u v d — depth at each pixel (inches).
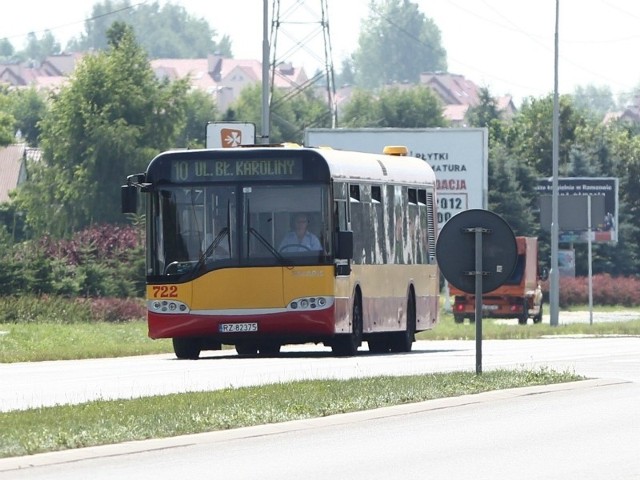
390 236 3361.2
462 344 3902.6
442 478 1300.4
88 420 1614.2
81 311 5182.1
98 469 1344.7
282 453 1461.6
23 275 5477.4
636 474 1318.9
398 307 3393.2
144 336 4069.9
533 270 6422.2
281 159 3016.7
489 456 1443.2
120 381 2322.8
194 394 1926.7
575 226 6432.1
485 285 2203.5
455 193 6314.0
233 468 1358.3
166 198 3029.0
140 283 5930.1
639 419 1760.6
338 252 2994.6
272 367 2652.6
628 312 7864.2
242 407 1755.7
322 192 3004.4
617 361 2844.5
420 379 2156.7
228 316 2989.7
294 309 2984.7
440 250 2204.7
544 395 2043.6
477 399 1962.4
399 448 1502.2
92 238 6269.7
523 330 4756.4
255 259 2994.6
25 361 3056.1
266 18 5044.3
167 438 1531.7
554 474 1322.6
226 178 3016.7
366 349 3681.1
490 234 2192.4
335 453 1462.8
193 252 3011.8
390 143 6328.7
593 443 1539.1
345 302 3061.0
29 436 1472.7
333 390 1977.1
